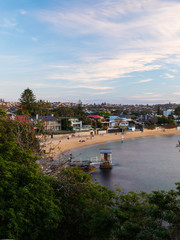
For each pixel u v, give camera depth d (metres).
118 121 144.00
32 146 14.88
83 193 13.03
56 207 10.27
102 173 44.59
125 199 14.87
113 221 11.03
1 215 8.05
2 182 8.96
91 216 11.14
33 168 11.05
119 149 78.25
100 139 101.94
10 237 7.80
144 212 13.21
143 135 126.25
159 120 167.50
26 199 9.16
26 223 8.92
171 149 78.19
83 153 69.81
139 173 44.47
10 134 13.55
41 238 9.95
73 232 11.68
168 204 13.71
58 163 14.76
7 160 10.88
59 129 102.38
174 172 45.28
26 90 100.81
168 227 12.18
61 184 12.47
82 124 120.00
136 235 11.10
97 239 10.58
